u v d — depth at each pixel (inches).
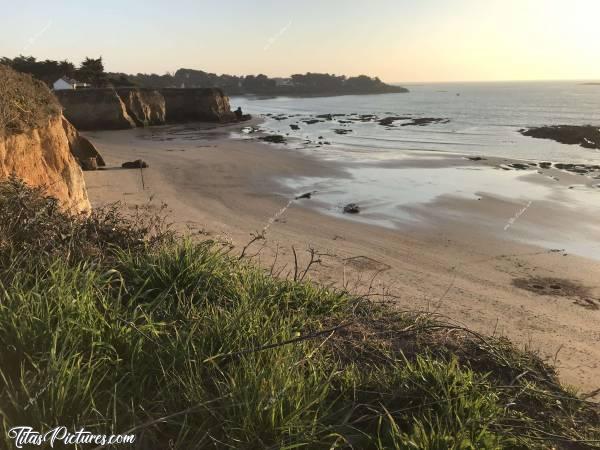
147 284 179.2
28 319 127.2
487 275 444.8
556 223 630.5
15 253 171.0
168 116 2610.7
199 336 143.3
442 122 2455.7
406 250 512.1
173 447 103.8
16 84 398.9
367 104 4766.2
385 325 185.6
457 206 713.0
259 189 813.2
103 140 1664.6
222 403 112.5
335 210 682.2
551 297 395.5
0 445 93.1
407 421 120.4
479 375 149.1
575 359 286.5
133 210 613.0
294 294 199.6
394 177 945.5
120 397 115.3
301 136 1792.6
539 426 129.2
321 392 125.4
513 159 1197.1
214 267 200.2
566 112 3253.0
